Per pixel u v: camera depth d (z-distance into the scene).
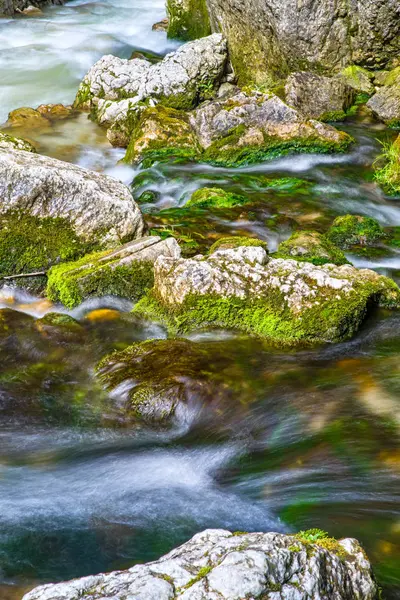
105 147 11.38
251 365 5.29
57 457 4.37
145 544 3.56
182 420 4.72
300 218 8.48
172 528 3.68
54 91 13.92
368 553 3.43
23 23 18.42
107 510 3.83
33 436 4.60
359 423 4.59
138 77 12.34
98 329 5.96
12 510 3.81
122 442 4.54
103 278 6.27
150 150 10.59
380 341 5.65
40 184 6.65
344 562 2.82
